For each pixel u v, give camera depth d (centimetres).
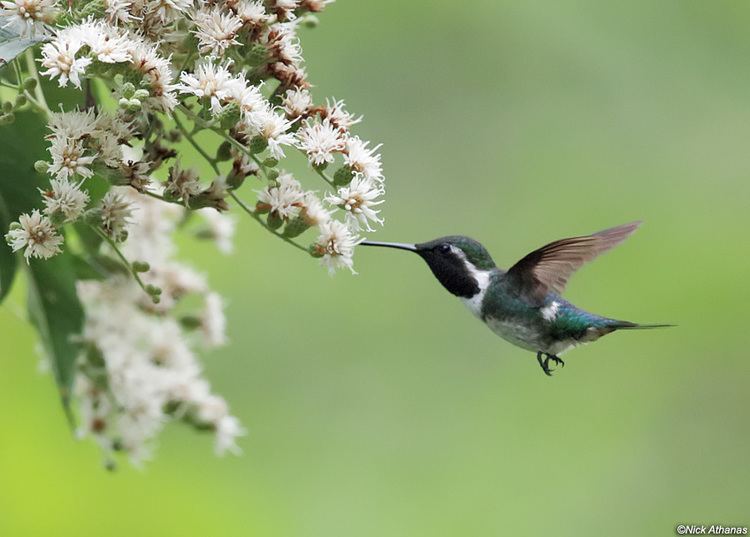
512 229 1218
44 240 549
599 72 1261
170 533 975
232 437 745
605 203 1225
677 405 1169
